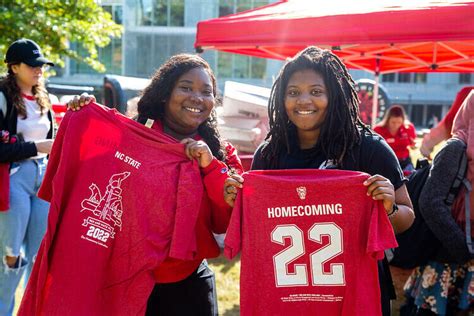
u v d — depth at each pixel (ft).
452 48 21.81
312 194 6.91
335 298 6.97
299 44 18.52
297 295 7.03
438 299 11.47
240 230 7.11
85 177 7.56
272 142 7.83
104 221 7.49
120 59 96.12
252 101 19.38
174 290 7.79
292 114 7.42
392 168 7.16
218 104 9.39
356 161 7.26
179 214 7.34
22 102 11.25
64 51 36.47
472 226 10.63
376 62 28.73
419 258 11.21
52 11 36.04
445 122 18.47
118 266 7.52
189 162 7.59
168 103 8.16
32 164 11.51
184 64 8.10
